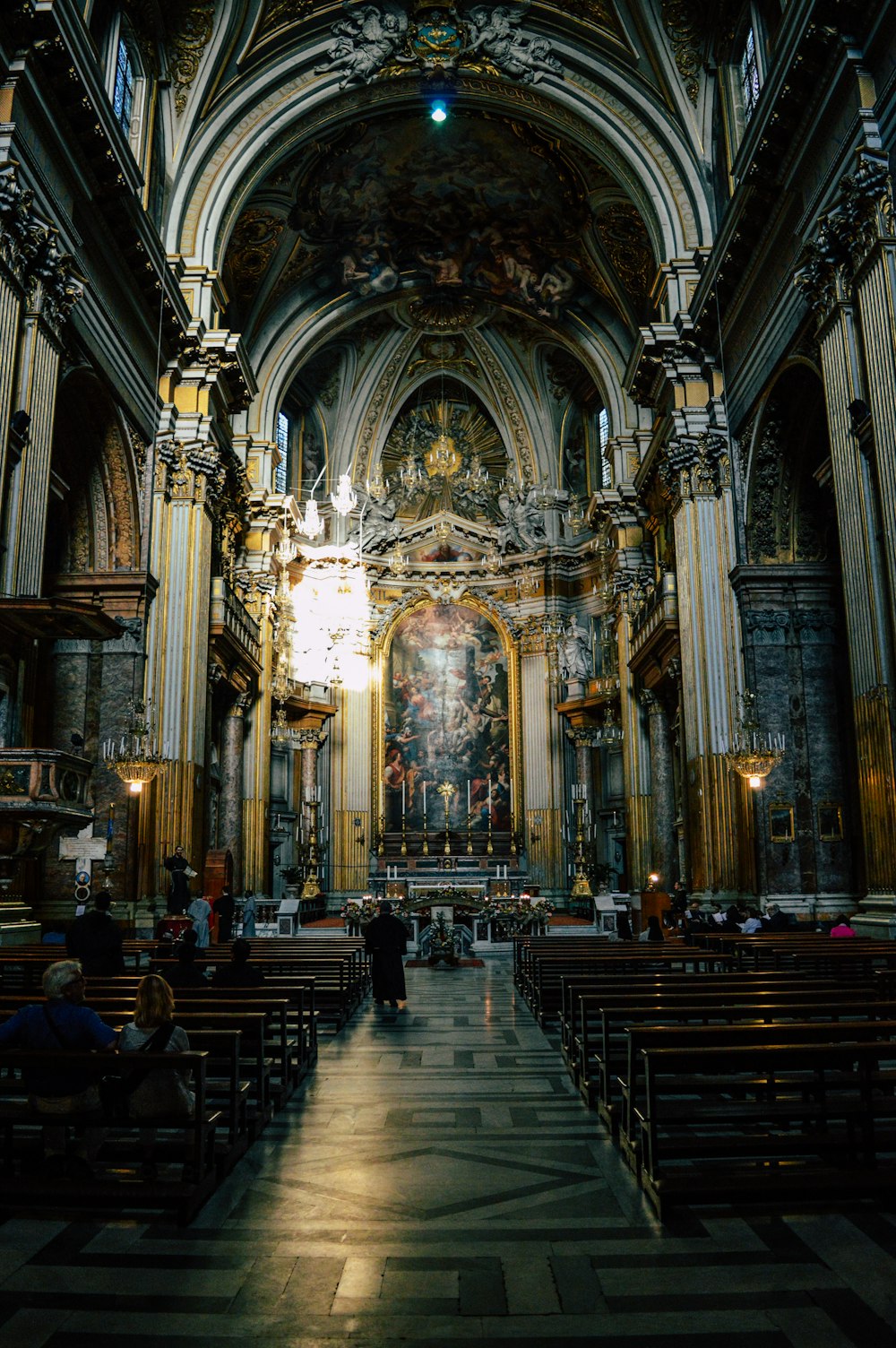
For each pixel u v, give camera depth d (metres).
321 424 32.62
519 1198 4.68
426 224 26.16
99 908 8.59
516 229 25.89
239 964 8.08
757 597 18.05
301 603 29.91
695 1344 3.22
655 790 25.14
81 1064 4.39
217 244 20.45
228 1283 3.71
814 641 17.94
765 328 16.80
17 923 11.51
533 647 32.72
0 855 10.66
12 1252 4.00
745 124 19.09
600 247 24.78
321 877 29.94
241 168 20.53
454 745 32.69
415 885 30.23
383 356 31.97
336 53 20.44
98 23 16.69
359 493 32.66
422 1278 3.75
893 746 11.73
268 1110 6.27
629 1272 3.79
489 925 23.41
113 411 16.30
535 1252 4.00
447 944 18.95
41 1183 4.40
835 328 13.23
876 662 12.09
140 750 15.62
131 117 18.45
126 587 17.09
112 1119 4.51
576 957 10.14
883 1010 5.70
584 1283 3.70
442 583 33.47
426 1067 8.19
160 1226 4.31
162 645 18.30
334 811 31.11
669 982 7.54
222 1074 7.35
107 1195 4.31
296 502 30.38
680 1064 4.58
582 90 21.09
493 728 32.81
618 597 27.42
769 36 17.66
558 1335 3.30
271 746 27.95
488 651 33.34
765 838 17.19
